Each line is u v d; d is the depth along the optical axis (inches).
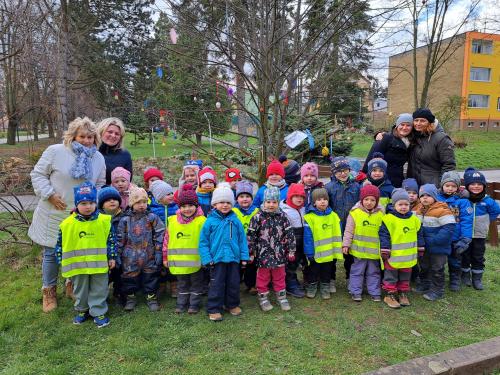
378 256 162.7
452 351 119.0
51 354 121.3
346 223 166.7
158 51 216.2
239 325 140.6
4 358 120.6
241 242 151.3
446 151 175.8
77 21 430.6
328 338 131.6
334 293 171.5
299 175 203.0
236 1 180.7
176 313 150.3
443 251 161.5
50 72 361.7
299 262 173.8
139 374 111.7
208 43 190.1
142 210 154.6
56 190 148.3
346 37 195.6
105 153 171.9
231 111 234.5
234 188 180.7
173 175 488.1
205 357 120.3
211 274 147.4
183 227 151.3
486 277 190.9
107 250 143.5
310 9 171.9
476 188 171.8
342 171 172.4
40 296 163.0
